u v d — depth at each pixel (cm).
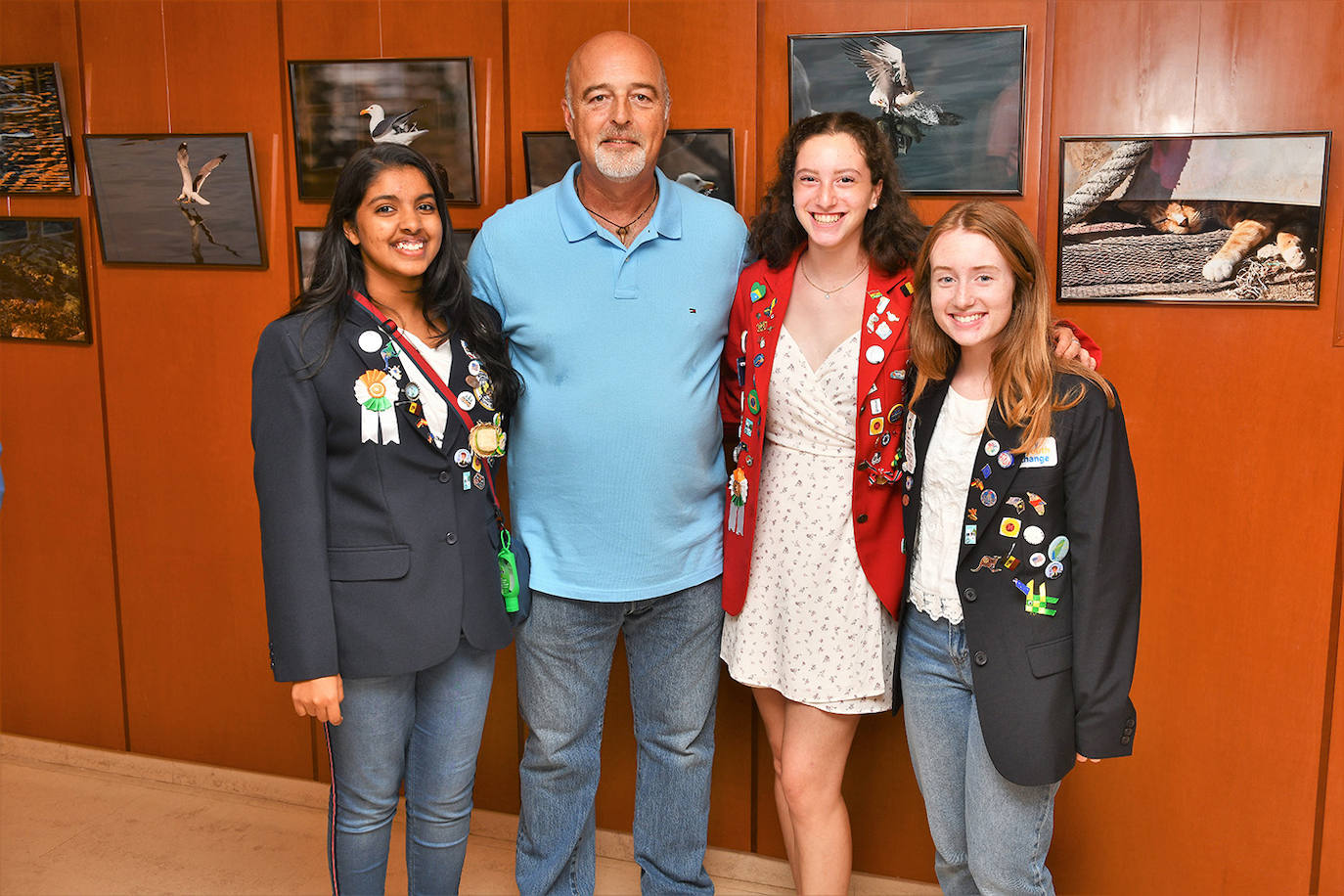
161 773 304
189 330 279
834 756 216
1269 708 228
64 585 304
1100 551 173
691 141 238
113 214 275
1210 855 236
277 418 186
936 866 208
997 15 220
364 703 197
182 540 291
